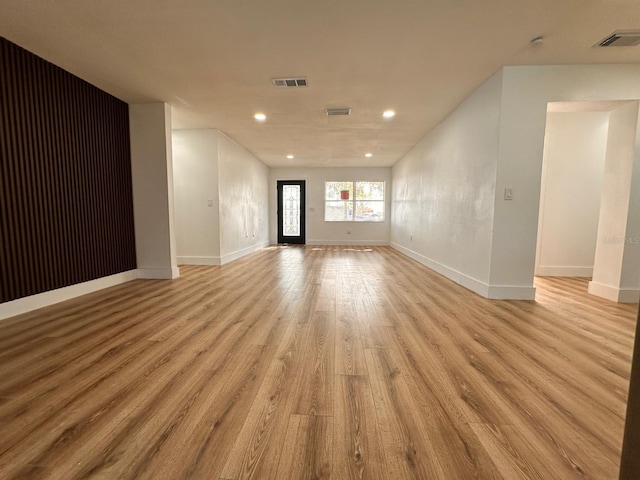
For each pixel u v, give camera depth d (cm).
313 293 353
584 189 460
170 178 421
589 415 141
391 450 119
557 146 455
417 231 614
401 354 200
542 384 166
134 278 425
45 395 152
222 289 369
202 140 530
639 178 315
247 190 701
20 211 274
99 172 363
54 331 234
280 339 222
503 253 327
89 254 350
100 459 113
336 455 117
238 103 402
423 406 146
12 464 111
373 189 917
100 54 282
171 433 127
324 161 826
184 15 225
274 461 113
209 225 544
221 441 123
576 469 111
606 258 341
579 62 297
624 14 222
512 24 235
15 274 270
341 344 215
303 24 235
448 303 316
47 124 298
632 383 68
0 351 200
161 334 230
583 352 205
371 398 152
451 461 114
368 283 407
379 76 323
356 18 228
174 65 302
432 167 522
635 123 311
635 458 67
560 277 466
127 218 411
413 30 243
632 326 254
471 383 167
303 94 372
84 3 211
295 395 154
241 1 209
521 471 110
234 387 161
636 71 301
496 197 321
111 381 165
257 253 722
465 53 279
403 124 493
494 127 321
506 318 271
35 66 285
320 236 929
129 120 411
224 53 279
